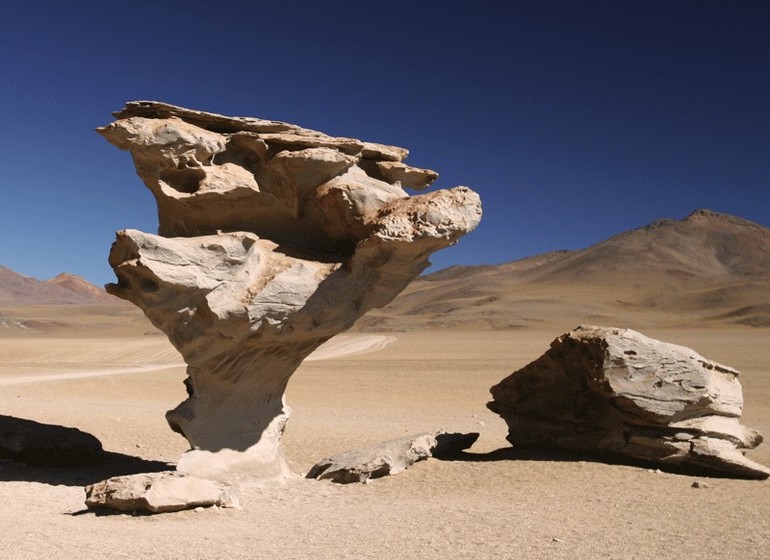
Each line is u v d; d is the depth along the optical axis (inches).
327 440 864.9
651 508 519.5
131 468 656.4
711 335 3590.1
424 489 597.3
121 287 538.6
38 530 413.4
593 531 444.8
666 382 661.9
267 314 542.0
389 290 588.7
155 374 1722.4
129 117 581.6
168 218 599.2
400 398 1309.1
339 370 1840.6
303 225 609.9
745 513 506.0
